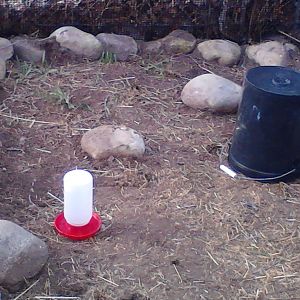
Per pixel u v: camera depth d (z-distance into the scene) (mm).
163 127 2078
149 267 1506
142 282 1463
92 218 1623
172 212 1689
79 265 1497
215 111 2154
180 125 2096
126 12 2584
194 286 1463
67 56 2438
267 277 1503
